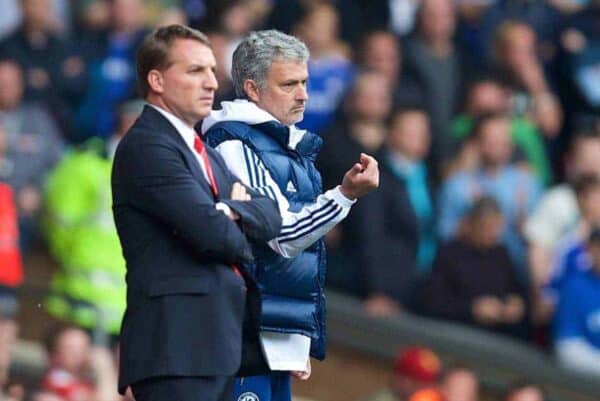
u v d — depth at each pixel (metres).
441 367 41.16
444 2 48.88
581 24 51.59
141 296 21.38
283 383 23.06
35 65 45.41
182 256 21.48
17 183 42.97
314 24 46.91
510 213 46.16
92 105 46.03
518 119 49.12
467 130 47.16
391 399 40.25
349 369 42.75
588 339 44.12
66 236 40.59
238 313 21.58
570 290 44.31
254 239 21.69
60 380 37.12
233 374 21.34
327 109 46.62
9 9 46.94
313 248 22.56
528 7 51.66
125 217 21.59
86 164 40.94
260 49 22.55
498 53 50.12
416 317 43.19
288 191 22.42
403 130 44.28
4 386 37.16
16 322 37.97
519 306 44.28
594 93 50.62
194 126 22.69
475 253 43.91
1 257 39.19
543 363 43.41
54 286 38.97
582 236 45.34
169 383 21.25
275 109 22.53
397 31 50.50
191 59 21.61
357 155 43.06
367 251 43.25
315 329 22.72
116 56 46.66
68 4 47.56
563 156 49.84
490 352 42.69
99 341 37.97
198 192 21.36
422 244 44.56
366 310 42.94
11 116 43.94
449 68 48.66
